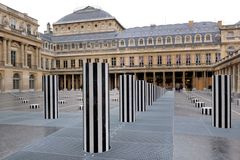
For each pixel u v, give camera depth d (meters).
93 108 6.46
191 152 6.32
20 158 5.92
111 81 78.81
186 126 9.91
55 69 80.12
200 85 71.25
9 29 48.44
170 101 24.56
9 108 17.92
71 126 10.00
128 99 11.02
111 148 6.73
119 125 10.15
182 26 75.12
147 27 80.50
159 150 6.52
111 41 77.25
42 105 20.48
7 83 47.38
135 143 7.23
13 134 8.50
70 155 6.16
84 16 89.31
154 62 73.19
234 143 7.18
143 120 11.51
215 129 9.27
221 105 9.60
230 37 62.75
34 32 61.34
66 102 24.11
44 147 6.86
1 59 47.28
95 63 6.53
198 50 69.12
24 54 54.44
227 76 9.60
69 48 81.25
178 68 70.69
